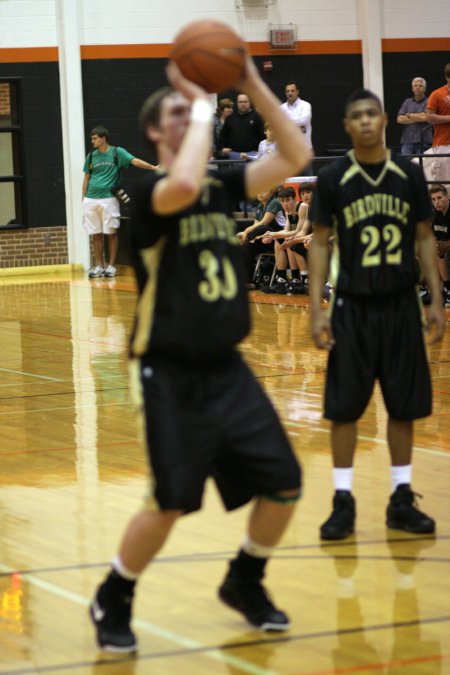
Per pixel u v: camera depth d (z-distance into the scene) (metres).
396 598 5.31
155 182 4.41
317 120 26.78
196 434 4.48
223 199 4.63
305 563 5.85
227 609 5.21
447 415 9.83
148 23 25.77
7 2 25.03
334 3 26.55
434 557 5.93
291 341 14.33
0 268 25.53
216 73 4.49
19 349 14.42
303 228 18.53
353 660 4.58
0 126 25.39
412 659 4.59
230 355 4.64
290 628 4.96
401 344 6.31
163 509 4.45
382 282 6.21
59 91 25.61
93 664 4.59
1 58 25.17
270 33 26.22
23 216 25.67
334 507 6.39
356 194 6.20
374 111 6.13
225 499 4.84
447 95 19.00
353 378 6.27
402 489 6.47
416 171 6.28
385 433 9.18
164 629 4.97
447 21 27.08
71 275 25.05
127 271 25.19
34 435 9.41
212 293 4.47
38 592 5.48
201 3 26.00
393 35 26.84
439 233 16.44
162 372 4.51
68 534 6.49
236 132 23.17
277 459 4.58
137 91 25.91
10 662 4.62
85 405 10.70
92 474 8.00
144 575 5.69
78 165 25.77
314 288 6.37
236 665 4.55
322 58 26.61
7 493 7.51
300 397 10.77
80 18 25.47
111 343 14.76
